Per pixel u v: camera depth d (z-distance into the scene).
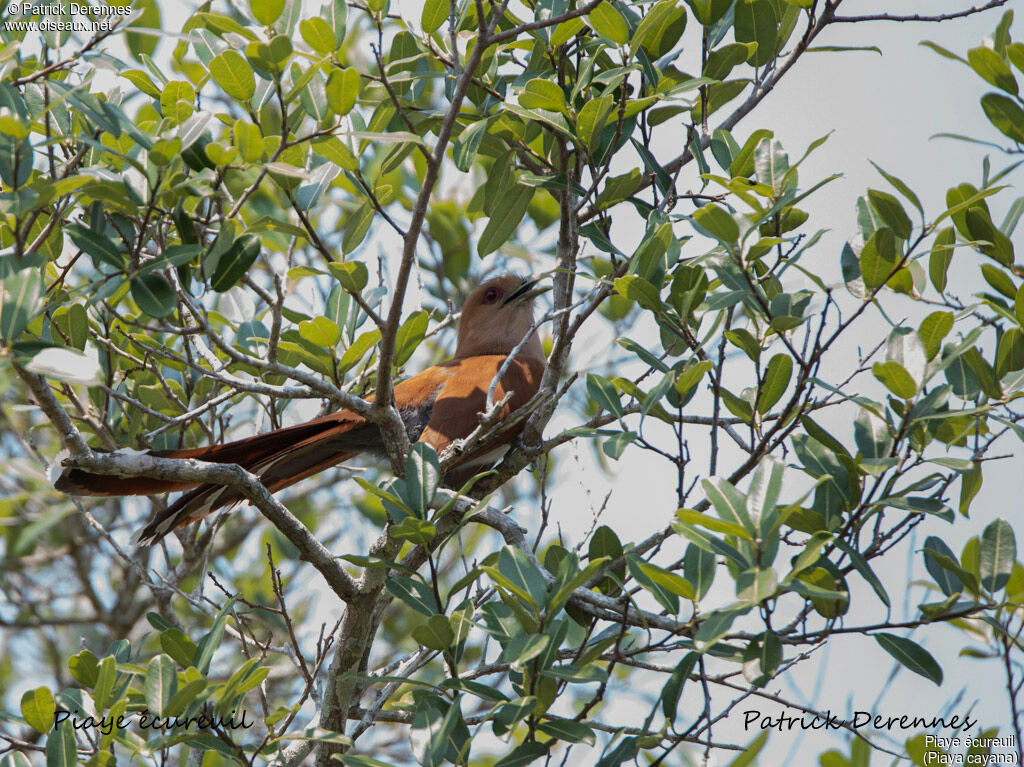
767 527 5.72
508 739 6.14
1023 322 7.06
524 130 8.57
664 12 7.52
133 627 13.23
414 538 6.59
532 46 8.91
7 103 5.99
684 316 7.41
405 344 7.83
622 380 7.47
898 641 6.58
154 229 6.79
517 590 6.11
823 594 5.52
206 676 6.76
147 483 7.96
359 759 6.25
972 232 7.59
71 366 5.75
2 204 5.95
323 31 6.67
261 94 7.80
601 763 6.96
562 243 7.84
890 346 6.95
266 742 6.58
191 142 6.48
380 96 11.17
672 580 5.96
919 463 6.98
